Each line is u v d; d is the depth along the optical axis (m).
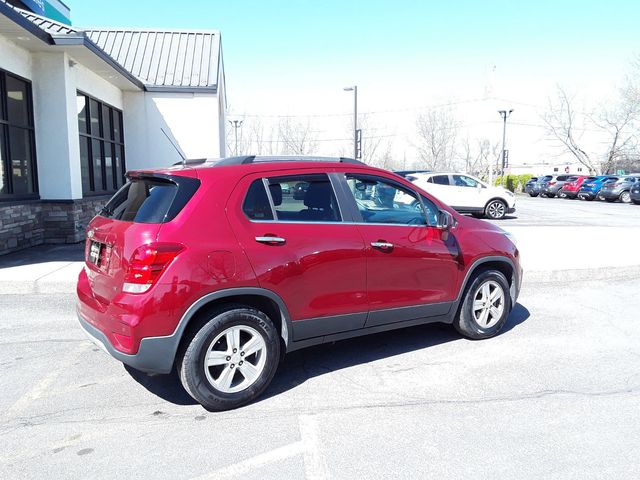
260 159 4.37
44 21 10.77
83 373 4.58
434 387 4.30
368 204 4.66
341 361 4.89
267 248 3.97
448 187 18.73
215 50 17.80
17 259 9.05
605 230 14.26
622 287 8.02
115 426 3.64
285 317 4.10
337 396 4.13
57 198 10.86
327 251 4.24
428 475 3.06
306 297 4.18
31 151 10.66
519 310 6.68
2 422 3.70
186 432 3.56
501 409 3.89
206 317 3.78
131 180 4.38
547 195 37.41
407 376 4.53
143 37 18.20
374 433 3.54
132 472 3.09
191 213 3.76
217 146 16.52
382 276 4.58
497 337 5.57
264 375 4.02
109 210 4.32
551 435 3.51
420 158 50.97
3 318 6.20
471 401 4.03
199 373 3.74
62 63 10.61
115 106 14.99
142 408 3.92
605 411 3.86
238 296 3.97
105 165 14.26
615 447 3.35
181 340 3.76
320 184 4.40
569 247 10.92
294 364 4.82
